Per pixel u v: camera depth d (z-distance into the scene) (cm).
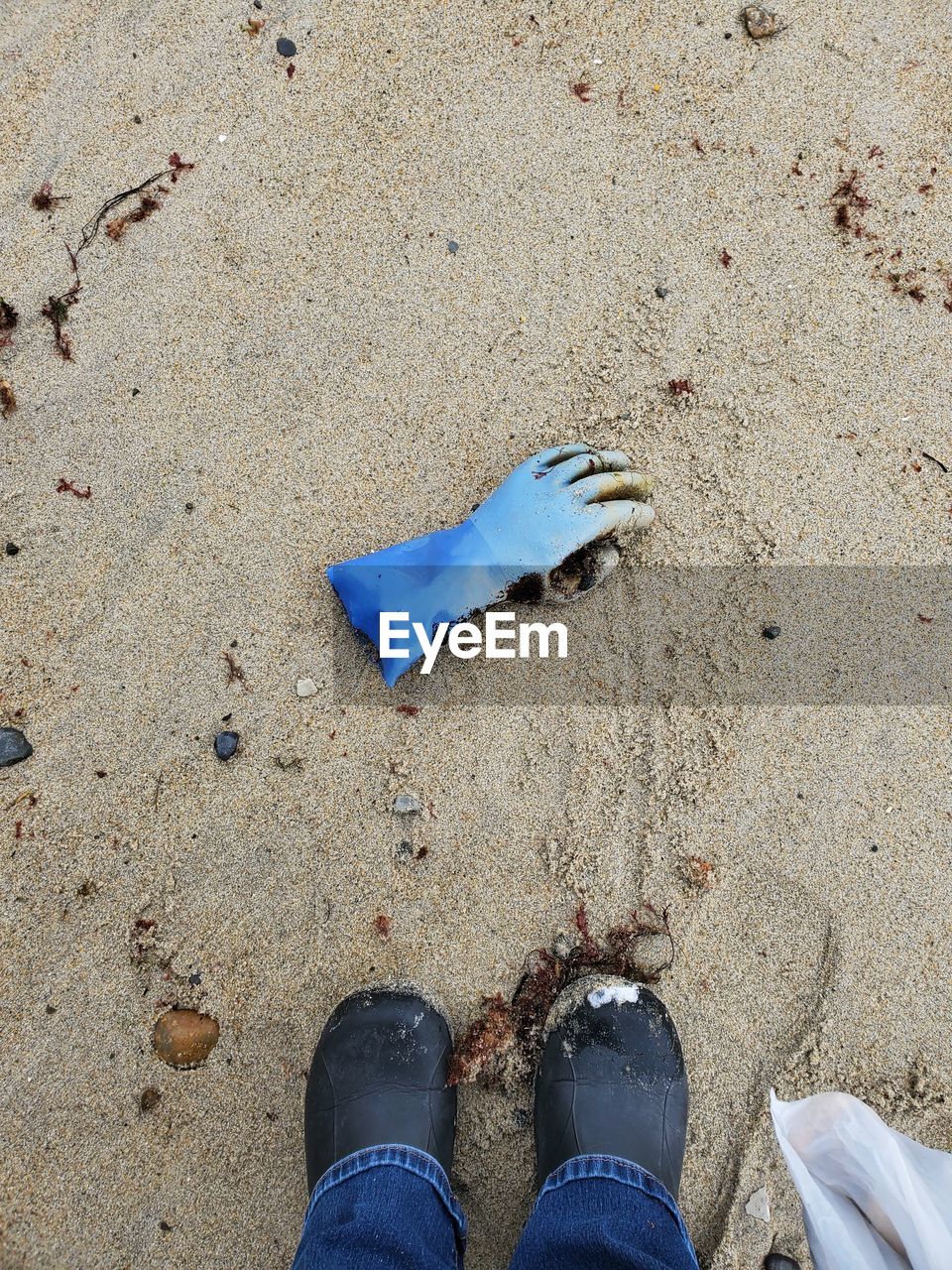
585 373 91
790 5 95
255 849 85
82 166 93
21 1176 80
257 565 88
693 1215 80
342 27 95
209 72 95
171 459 90
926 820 86
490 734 86
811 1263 79
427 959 84
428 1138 79
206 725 86
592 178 94
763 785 86
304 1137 81
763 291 92
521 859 85
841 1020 83
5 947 83
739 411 91
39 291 91
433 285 92
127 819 85
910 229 93
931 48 95
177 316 91
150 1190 80
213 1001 83
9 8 95
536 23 95
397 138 94
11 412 90
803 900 85
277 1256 79
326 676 87
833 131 94
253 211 93
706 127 94
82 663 87
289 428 90
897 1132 78
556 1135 79
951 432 91
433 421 91
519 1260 72
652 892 85
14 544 88
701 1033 83
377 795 85
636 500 89
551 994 83
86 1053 82
